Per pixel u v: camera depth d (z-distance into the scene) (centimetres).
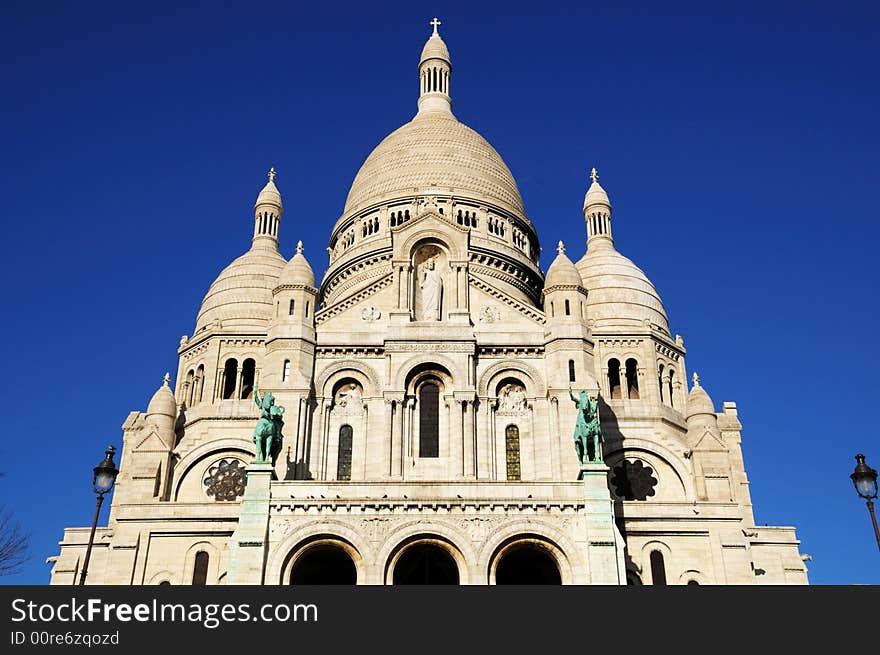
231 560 5969
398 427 7112
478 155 10400
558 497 6175
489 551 6022
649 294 9356
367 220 9956
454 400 7188
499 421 7281
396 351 7344
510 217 10044
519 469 7131
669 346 9106
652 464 8250
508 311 7681
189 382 8938
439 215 7869
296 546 6047
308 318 7581
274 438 6450
